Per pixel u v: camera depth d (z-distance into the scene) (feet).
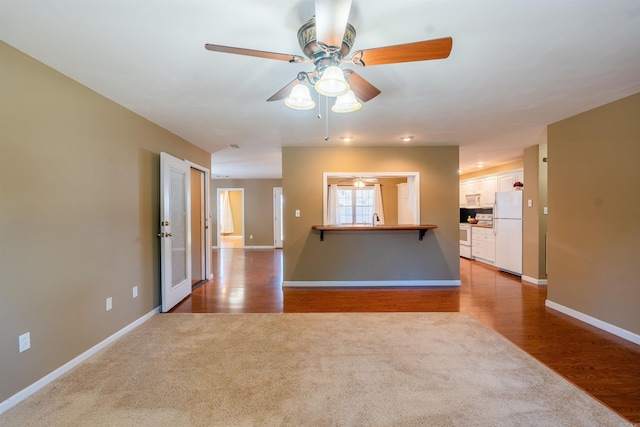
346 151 15.26
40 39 5.73
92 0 4.65
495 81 7.70
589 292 10.00
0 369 5.72
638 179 8.51
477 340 8.79
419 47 4.80
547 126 11.60
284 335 9.19
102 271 8.38
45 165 6.66
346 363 7.50
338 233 15.29
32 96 6.37
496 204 18.88
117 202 9.01
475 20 5.26
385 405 5.90
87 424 5.38
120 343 8.62
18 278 6.06
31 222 6.33
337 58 5.22
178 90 8.16
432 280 15.30
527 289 14.44
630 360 7.64
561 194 11.03
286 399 6.09
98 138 8.25
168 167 11.37
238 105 9.34
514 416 5.57
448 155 15.30
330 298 13.08
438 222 15.31
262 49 6.23
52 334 6.79
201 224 16.57
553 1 4.77
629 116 8.70
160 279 11.43
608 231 9.34
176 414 5.64
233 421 5.46
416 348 8.29
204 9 4.92
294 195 15.24
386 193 26.96
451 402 5.98
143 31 5.53
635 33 5.65
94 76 7.28
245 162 20.35
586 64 6.85
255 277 17.42
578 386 6.54
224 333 9.34
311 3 4.78
